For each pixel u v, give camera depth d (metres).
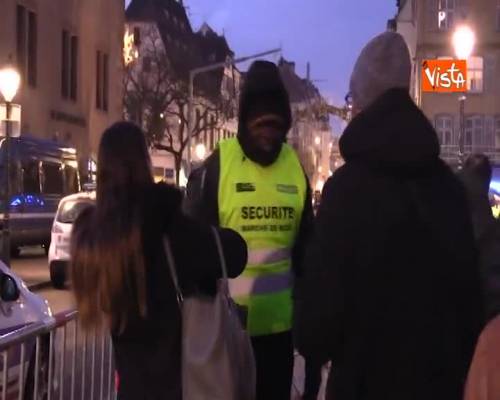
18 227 26.31
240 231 4.51
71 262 3.62
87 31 49.19
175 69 66.25
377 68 3.29
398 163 3.11
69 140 45.94
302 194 4.66
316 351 3.13
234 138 4.64
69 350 5.89
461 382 3.14
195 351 3.51
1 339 4.94
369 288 3.07
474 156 6.76
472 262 3.20
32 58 41.50
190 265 3.56
